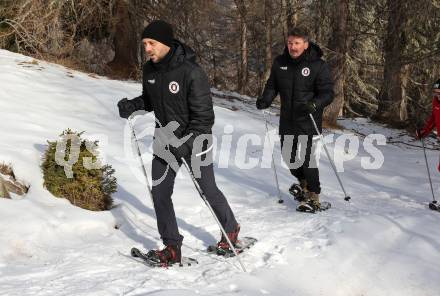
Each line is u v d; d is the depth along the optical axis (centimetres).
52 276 404
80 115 930
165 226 430
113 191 592
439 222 583
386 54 1673
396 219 573
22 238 466
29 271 412
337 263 461
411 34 1678
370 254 485
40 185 578
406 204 691
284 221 564
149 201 626
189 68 401
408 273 455
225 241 461
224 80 2525
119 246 483
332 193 738
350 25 1755
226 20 2366
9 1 1484
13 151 627
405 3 1535
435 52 1620
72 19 1634
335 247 489
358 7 1725
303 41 577
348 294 429
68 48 1560
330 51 1413
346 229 533
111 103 1041
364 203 681
